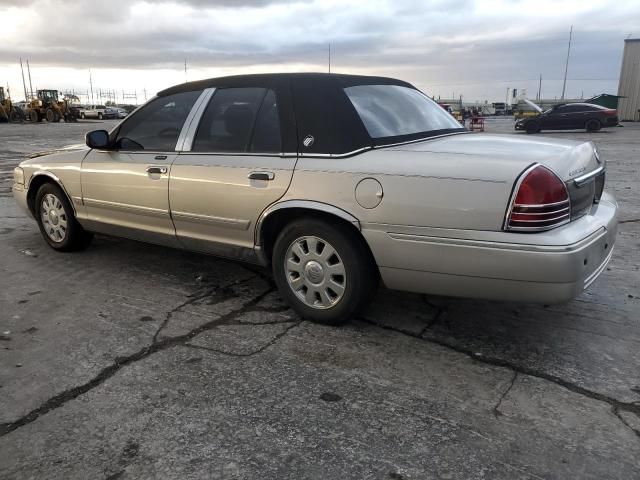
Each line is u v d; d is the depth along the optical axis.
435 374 3.05
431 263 3.09
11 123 43.28
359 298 3.45
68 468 2.31
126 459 2.37
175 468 2.31
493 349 3.33
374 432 2.54
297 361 3.20
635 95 40.38
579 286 2.92
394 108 3.75
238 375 3.05
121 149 4.55
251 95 3.84
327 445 2.45
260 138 3.71
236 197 3.74
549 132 28.44
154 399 2.81
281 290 3.77
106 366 3.15
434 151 3.16
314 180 3.39
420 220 3.06
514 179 2.84
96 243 5.74
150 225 4.41
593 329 3.59
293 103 3.60
